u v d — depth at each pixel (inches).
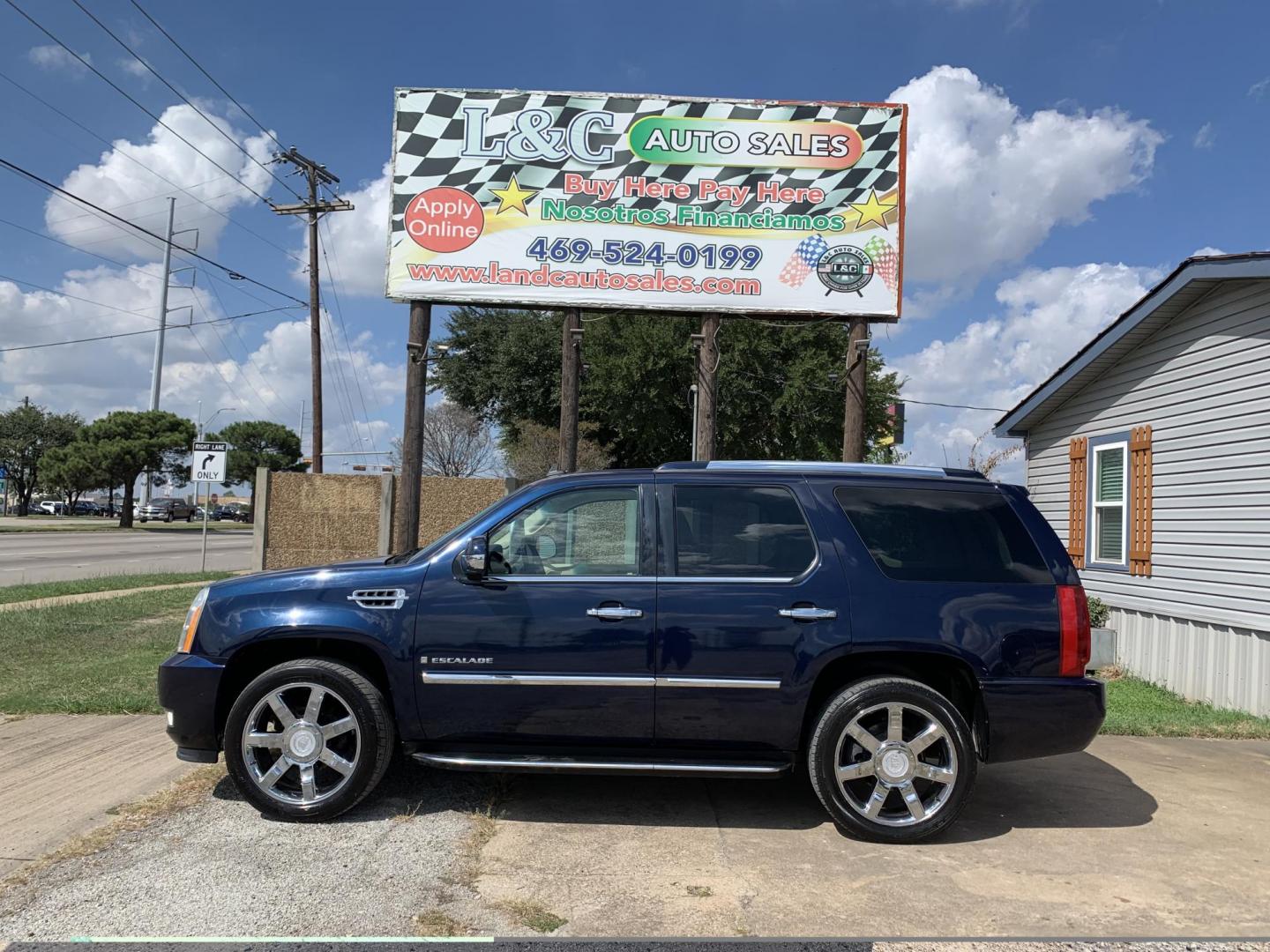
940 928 138.6
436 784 202.7
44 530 1681.8
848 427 447.5
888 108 444.8
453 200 446.6
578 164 444.8
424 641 178.1
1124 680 394.3
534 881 153.0
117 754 219.6
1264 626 318.7
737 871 159.0
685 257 444.8
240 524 2682.1
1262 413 326.0
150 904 141.9
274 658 191.5
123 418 1956.2
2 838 166.7
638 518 185.2
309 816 177.0
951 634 175.9
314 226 1114.7
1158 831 183.3
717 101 445.1
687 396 1102.4
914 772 174.1
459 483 665.6
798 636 175.8
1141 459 400.8
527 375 1352.1
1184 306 368.5
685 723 177.0
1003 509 187.5
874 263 443.5
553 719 177.9
